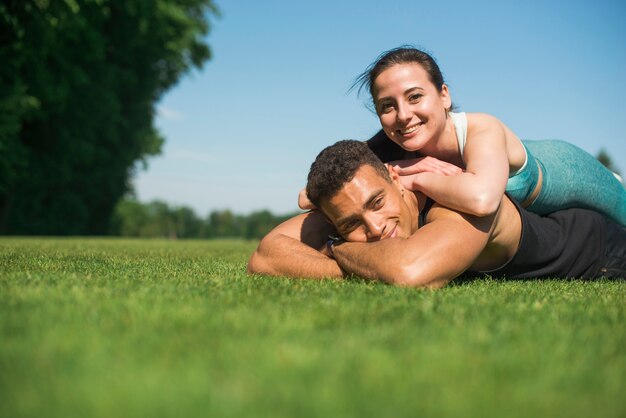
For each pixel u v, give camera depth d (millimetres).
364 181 3465
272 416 1174
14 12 17219
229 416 1173
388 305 2457
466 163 3848
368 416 1188
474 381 1402
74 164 28000
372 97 4094
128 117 31156
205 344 1691
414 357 1593
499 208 3736
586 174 4652
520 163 4109
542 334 1944
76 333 1828
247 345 1686
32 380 1391
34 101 18578
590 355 1685
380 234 3516
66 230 29156
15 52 17766
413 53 3932
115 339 1759
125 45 28234
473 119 4004
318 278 3678
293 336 1812
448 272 3303
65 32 19547
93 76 26297
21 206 26344
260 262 3998
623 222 5090
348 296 2715
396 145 4406
